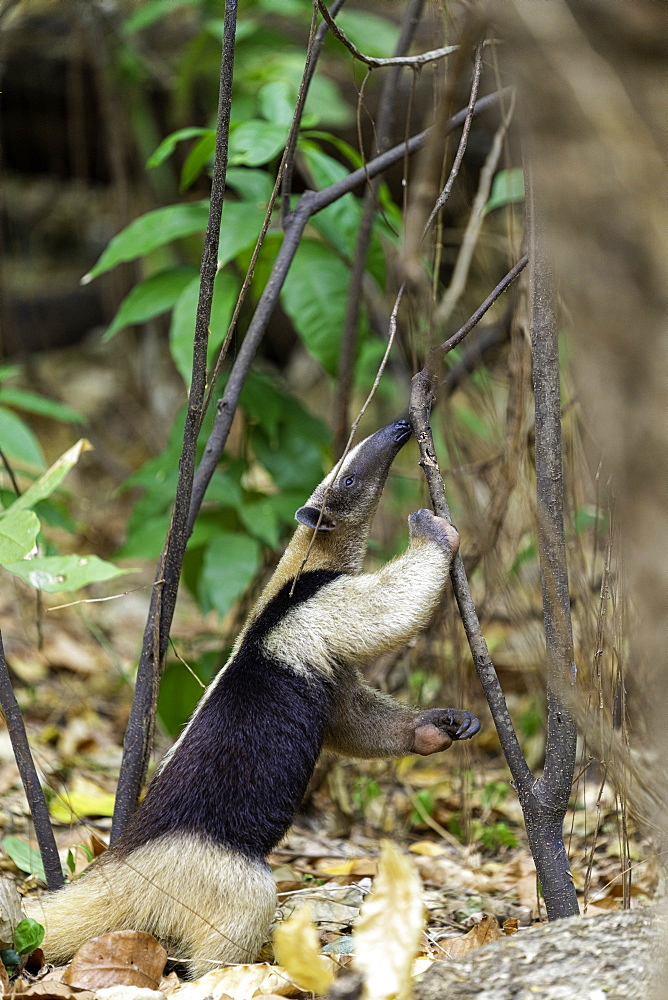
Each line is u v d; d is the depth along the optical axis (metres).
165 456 9.80
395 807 9.69
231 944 5.79
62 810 8.51
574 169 3.46
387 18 14.71
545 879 5.72
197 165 9.09
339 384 9.12
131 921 5.91
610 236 3.46
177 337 8.51
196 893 5.83
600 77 3.38
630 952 4.75
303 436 9.81
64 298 21.17
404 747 7.10
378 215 9.62
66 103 15.91
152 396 17.78
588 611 6.96
